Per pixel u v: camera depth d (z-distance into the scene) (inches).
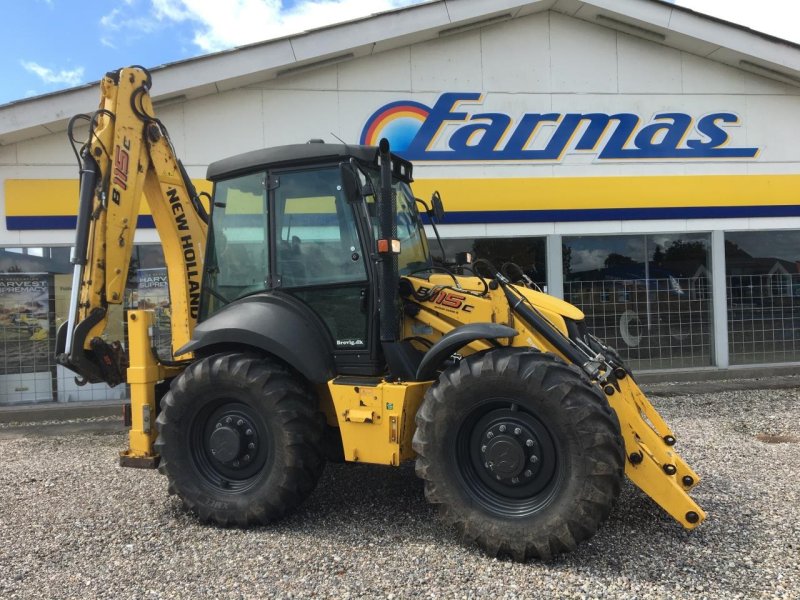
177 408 144.3
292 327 141.5
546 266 318.3
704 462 181.2
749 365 330.6
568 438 113.2
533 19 312.8
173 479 143.9
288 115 304.0
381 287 136.6
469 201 313.1
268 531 137.0
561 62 315.6
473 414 122.9
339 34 289.3
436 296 142.4
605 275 322.7
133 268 297.6
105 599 107.3
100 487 175.8
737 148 327.3
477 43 310.7
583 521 111.5
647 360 325.4
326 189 145.4
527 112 314.7
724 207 327.3
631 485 160.2
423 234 174.7
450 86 310.5
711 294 329.1
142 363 153.9
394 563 118.3
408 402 130.0
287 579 113.0
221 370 140.0
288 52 287.1
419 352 143.9
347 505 152.3
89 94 281.7
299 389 140.1
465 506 121.2
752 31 307.6
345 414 134.3
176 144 299.1
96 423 277.3
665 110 322.0
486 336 121.1
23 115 276.5
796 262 333.4
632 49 319.0
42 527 143.6
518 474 118.6
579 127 318.0
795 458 183.6
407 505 151.3
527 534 114.8
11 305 296.5
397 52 307.6
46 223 295.0
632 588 106.0
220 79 284.7
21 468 200.7
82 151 154.6
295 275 147.5
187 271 171.8
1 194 293.3
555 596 104.0
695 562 115.4
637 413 128.4
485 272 145.7
